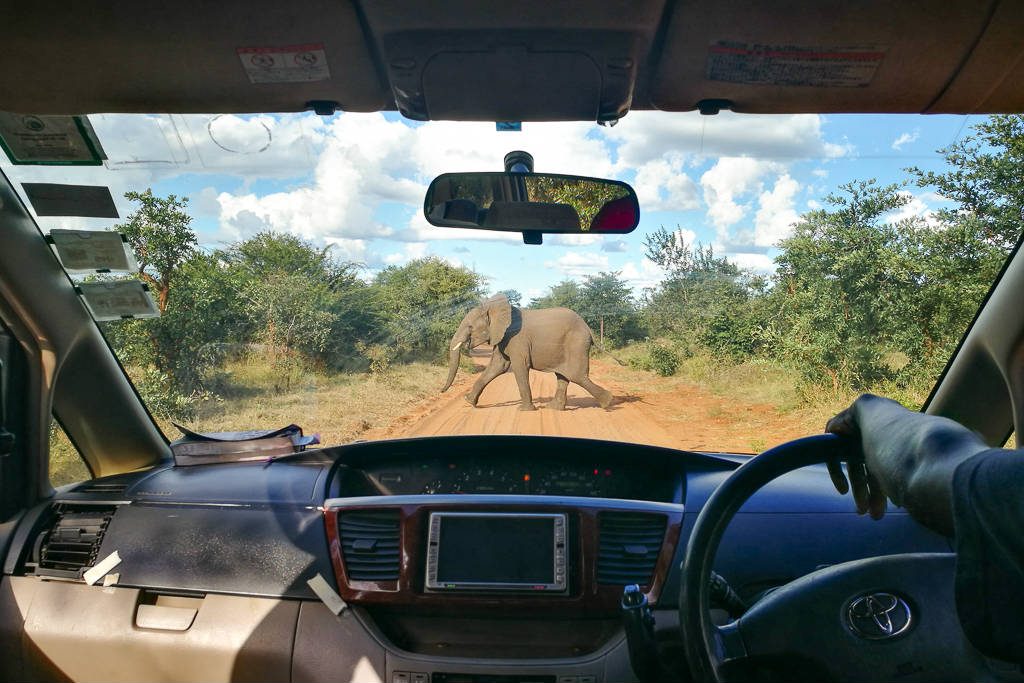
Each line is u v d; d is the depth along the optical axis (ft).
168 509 8.79
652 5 4.41
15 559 8.82
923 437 2.77
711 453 9.16
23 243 9.09
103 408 10.59
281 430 10.02
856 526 7.93
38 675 8.48
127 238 9.61
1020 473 2.17
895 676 4.05
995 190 8.32
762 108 5.82
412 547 7.89
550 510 7.86
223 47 5.05
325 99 5.85
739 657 4.19
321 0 4.49
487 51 4.80
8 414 9.16
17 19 4.73
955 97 5.49
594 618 7.73
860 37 4.70
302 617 7.83
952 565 4.30
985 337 8.27
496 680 7.33
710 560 3.79
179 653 7.93
